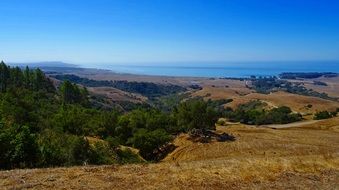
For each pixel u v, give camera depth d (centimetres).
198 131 7512
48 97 11900
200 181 1659
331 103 18925
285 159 2173
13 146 2438
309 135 7931
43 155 2723
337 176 1930
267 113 13638
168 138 6725
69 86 12644
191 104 7706
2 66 12262
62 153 3266
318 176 1908
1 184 1473
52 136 4106
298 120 13412
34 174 1641
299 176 1880
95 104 16512
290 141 6994
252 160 2103
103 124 7581
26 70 13288
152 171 1772
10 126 2853
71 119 7425
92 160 3831
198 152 6272
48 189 1440
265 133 8000
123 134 7606
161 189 1522
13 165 2405
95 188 1481
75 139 3788
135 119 8144
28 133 2553
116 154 4684
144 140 6550
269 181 1761
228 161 2062
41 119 6800
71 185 1498
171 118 8344
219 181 1688
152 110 9575
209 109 7581
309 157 2312
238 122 13250
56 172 1691
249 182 1720
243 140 6944
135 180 1612
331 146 6562
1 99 7781
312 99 19462
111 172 1727
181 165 1922
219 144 6650
